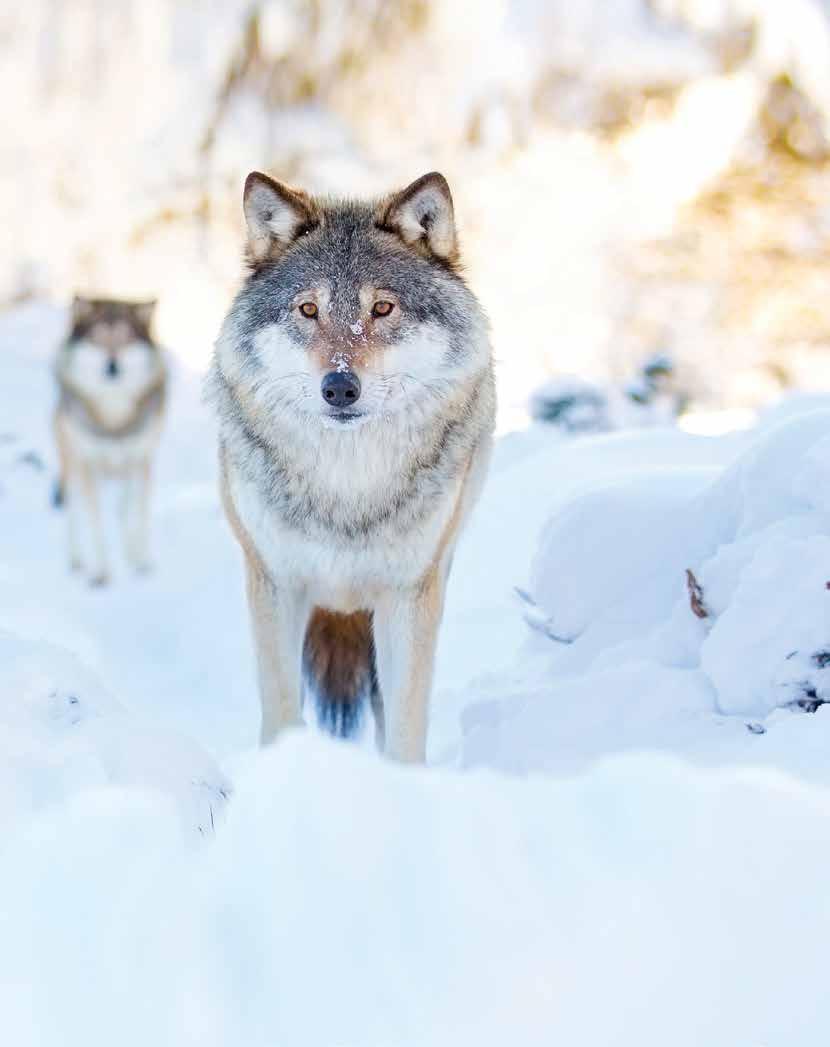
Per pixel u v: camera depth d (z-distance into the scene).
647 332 36.62
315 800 3.75
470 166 42.06
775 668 8.09
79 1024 3.39
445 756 10.53
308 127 42.34
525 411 25.56
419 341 9.77
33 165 40.47
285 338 9.67
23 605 17.61
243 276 10.41
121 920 3.58
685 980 3.59
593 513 10.56
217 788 6.54
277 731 10.19
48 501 26.52
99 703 7.16
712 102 41.53
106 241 40.09
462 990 3.40
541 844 3.84
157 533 22.83
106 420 21.84
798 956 3.69
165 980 3.46
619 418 24.03
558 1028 3.41
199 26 41.16
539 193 41.03
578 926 3.59
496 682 11.13
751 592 8.37
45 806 5.80
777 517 9.16
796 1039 3.59
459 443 10.09
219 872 3.78
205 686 15.12
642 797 3.96
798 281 38.09
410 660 10.19
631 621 9.97
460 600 14.32
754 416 18.69
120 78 40.91
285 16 41.34
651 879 3.74
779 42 41.34
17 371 34.09
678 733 8.23
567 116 42.25
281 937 3.53
